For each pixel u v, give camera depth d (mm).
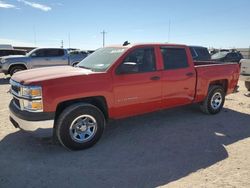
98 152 4363
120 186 3355
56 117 4285
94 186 3352
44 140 4766
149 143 4785
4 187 3297
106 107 4652
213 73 6379
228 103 8203
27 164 3898
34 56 14789
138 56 5035
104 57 5078
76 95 4199
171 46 5594
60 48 15602
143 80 5000
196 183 3426
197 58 13773
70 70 4727
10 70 14336
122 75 4719
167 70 5410
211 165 3943
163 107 5516
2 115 6414
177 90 5648
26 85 3973
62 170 3742
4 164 3885
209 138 5078
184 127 5699
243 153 4398
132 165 3924
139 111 5141
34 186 3332
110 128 5562
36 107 3963
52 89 3998
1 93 9656
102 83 4469
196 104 6805
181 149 4535
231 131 5508
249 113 7004
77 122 4340
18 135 5023
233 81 6988
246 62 16906
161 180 3506
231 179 3533
